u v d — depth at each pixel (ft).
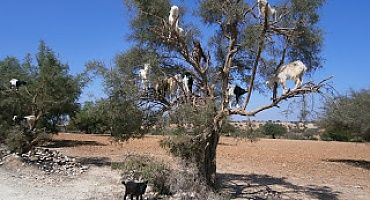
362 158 108.37
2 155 66.80
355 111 81.25
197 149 47.96
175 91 50.03
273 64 50.90
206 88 51.03
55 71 73.97
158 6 49.42
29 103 72.74
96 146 107.45
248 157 97.91
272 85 46.96
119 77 50.72
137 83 51.52
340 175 77.05
